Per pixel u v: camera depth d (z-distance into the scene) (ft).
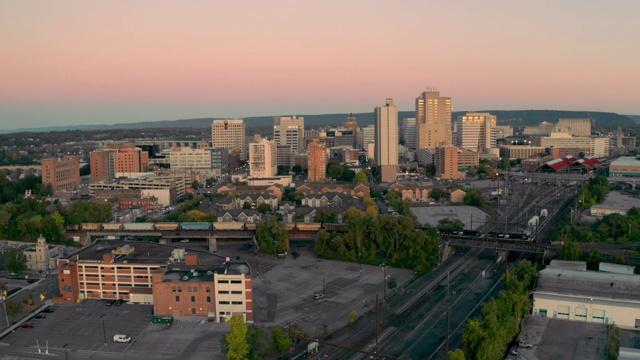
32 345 584.81
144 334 609.01
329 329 609.83
